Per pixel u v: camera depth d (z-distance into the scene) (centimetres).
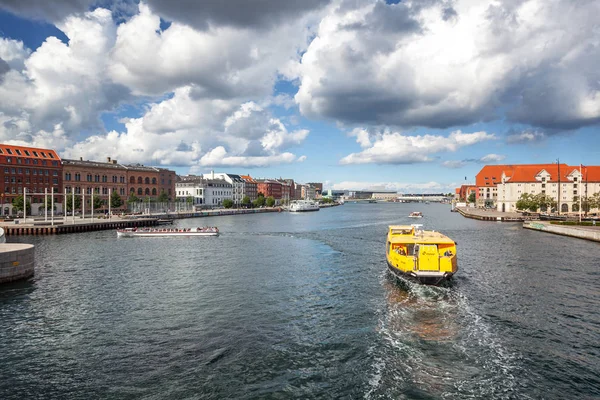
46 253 5659
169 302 3077
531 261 4769
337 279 3850
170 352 2153
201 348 2200
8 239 7406
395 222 12500
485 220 12606
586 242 6619
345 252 5703
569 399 1672
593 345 2205
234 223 12144
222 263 4816
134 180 15375
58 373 1934
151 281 3803
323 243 6844
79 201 12425
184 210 17275
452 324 2531
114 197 13175
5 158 11600
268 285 3612
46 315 2772
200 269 4416
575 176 15138
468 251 5631
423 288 3406
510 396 1700
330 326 2516
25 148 12406
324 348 2180
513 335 2350
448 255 3738
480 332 2392
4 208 11562
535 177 15775
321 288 3488
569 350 2142
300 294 3288
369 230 9494
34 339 2344
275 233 8756
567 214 13000
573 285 3538
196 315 2759
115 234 8400
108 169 14425
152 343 2273
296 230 9569
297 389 1767
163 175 16550
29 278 3903
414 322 2572
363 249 6038
